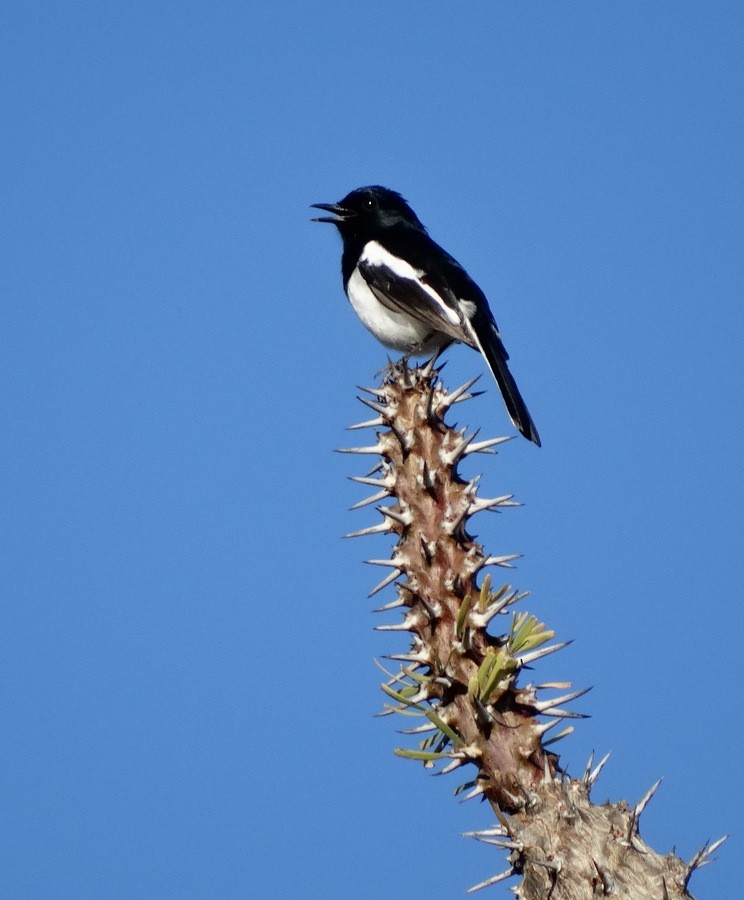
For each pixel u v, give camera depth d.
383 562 7.91
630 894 6.18
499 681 7.06
